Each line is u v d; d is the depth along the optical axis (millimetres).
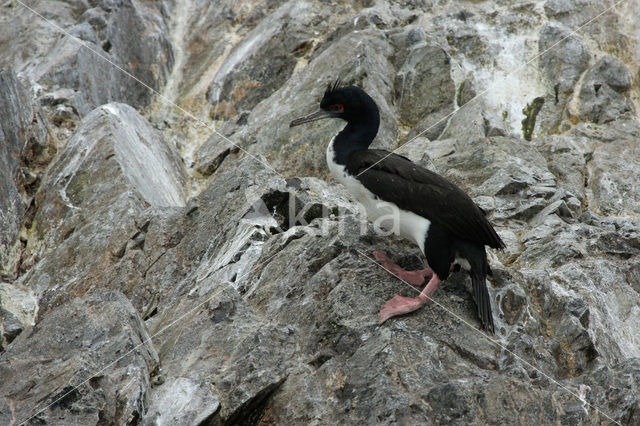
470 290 9578
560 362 9133
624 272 11328
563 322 9516
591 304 10109
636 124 16656
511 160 14562
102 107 15906
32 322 12406
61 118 17078
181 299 11141
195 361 9031
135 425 8172
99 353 8852
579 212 13391
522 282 9859
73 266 13125
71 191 14531
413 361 8219
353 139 9812
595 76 17453
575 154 15320
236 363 8781
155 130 17609
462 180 14531
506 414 7895
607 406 8289
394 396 7746
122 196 13773
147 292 12078
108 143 14766
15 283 13297
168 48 21016
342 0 20859
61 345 9117
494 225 12891
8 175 14445
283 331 9211
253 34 20828
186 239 12516
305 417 8141
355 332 8766
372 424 7652
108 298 9867
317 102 17203
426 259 9555
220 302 9750
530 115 17438
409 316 8961
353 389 8094
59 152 16125
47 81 17891
